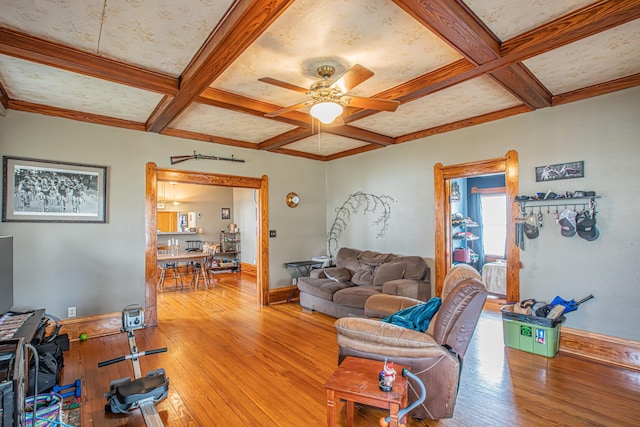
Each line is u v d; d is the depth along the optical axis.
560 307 3.29
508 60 2.45
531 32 2.24
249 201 8.78
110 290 4.05
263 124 4.35
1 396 1.45
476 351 3.39
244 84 3.12
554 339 3.24
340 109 2.80
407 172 4.97
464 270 2.51
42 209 3.67
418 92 3.06
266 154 5.61
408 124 4.42
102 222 4.03
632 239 3.05
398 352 2.22
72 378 2.84
